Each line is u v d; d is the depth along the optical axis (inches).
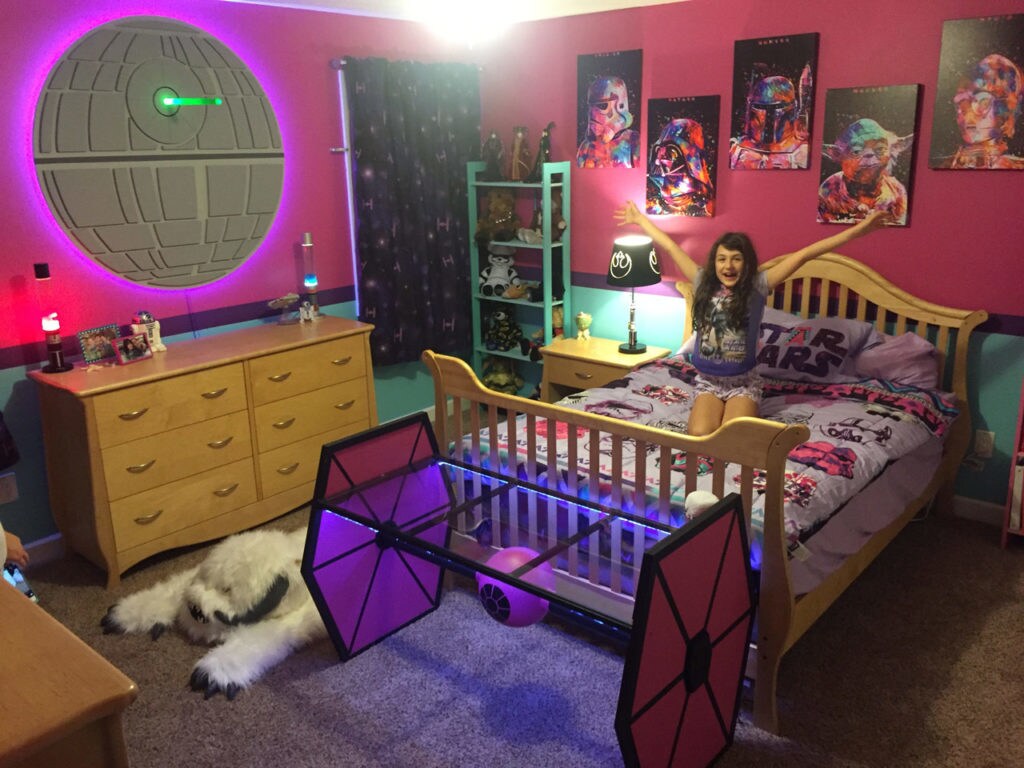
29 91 125.3
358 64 162.4
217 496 137.3
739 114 154.3
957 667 102.9
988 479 141.3
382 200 169.5
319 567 101.7
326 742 92.7
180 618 113.6
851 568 105.8
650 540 92.8
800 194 151.5
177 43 140.2
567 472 107.5
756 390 129.4
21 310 129.1
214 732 94.5
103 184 135.0
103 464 122.0
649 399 136.4
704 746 85.7
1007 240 131.9
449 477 113.3
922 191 138.6
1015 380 135.5
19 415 131.0
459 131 184.7
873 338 141.9
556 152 183.6
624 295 180.4
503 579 85.0
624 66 167.9
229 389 135.6
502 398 108.5
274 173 158.1
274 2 152.0
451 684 102.3
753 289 129.6
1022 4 123.6
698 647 79.4
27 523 134.5
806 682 100.6
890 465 117.4
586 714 96.3
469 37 188.1
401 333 179.2
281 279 163.9
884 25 136.6
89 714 28.7
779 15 146.9
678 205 166.4
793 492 98.3
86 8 129.2
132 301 142.9
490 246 192.4
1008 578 123.3
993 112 128.6
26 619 35.0
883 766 87.0
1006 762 87.0
